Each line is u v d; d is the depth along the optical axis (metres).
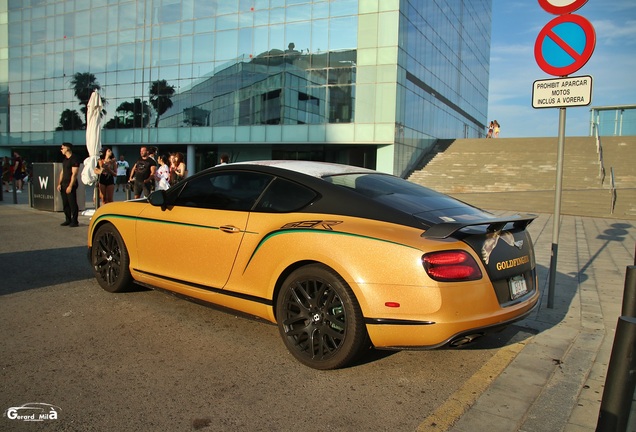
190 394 3.25
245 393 3.29
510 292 3.66
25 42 41.59
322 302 3.64
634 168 20.92
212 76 31.84
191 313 4.90
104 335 4.25
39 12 40.44
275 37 29.25
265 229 3.97
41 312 4.82
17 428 2.77
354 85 26.98
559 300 5.76
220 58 31.42
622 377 2.09
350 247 3.47
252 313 4.09
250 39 30.09
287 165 4.38
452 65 37.47
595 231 12.25
